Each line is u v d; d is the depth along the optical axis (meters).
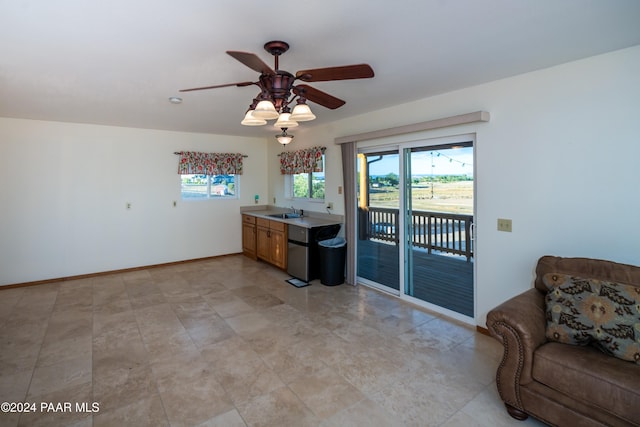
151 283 4.52
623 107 2.24
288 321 3.29
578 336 1.86
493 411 2.01
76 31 1.90
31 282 4.45
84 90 3.06
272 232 5.25
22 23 1.80
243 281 4.62
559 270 2.30
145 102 3.50
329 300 3.88
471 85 3.00
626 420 1.55
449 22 1.83
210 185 5.91
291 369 2.45
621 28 1.93
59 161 4.57
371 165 4.25
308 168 5.07
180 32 1.92
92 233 4.84
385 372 2.42
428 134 3.45
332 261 4.37
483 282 3.06
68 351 2.69
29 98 3.33
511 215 2.84
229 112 3.99
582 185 2.45
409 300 3.81
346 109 3.92
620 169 2.28
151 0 1.58
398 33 1.96
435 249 3.56
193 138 5.60
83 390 2.20
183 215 5.60
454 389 2.22
